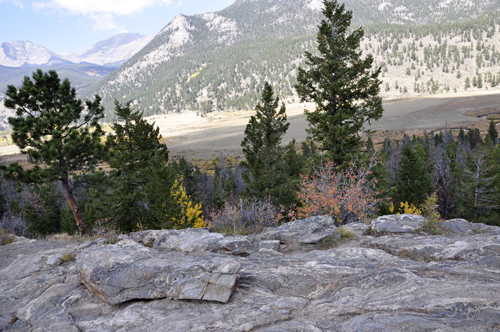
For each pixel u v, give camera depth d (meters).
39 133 17.95
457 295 4.17
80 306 5.88
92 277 6.17
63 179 19.58
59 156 17.97
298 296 5.42
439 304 3.97
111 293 5.83
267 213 14.62
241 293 5.60
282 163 27.33
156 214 19.55
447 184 27.88
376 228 9.03
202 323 4.64
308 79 20.38
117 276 6.09
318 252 7.88
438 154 57.03
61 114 18.47
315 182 13.78
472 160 34.69
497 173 29.25
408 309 4.06
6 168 17.44
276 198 23.69
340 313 4.47
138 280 6.00
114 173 22.59
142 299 5.81
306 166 19.86
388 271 5.41
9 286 7.79
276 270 6.41
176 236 9.79
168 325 4.68
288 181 24.98
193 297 5.41
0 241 12.87
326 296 5.18
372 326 3.72
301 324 4.28
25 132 17.36
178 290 5.60
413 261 6.25
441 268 5.52
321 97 19.47
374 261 6.50
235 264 6.04
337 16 19.91
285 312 4.73
